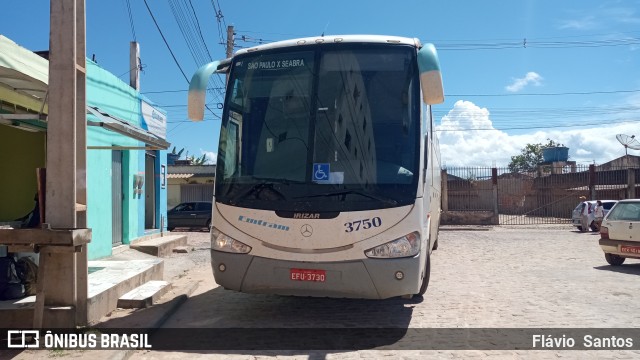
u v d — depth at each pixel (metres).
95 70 10.75
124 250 12.49
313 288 5.84
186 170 35.56
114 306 7.02
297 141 6.17
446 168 29.06
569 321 6.84
